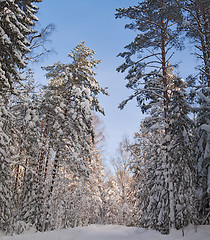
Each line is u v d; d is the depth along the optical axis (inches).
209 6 486.9
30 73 640.4
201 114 462.3
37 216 476.4
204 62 518.0
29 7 483.8
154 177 615.8
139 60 595.2
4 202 421.1
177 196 465.7
